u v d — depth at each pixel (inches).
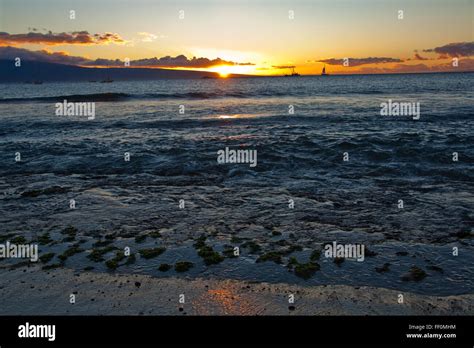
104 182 508.4
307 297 237.5
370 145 665.0
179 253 298.8
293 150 653.3
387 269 269.6
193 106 1571.1
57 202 425.7
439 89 2613.2
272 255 290.8
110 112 1332.4
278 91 2770.7
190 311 224.1
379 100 1750.7
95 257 291.7
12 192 463.5
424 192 445.4
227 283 254.8
